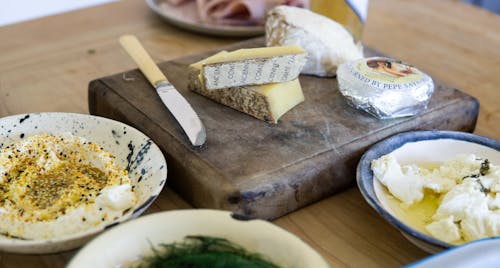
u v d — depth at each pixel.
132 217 0.57
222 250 0.53
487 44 1.12
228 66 0.75
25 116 0.72
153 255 0.52
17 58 1.00
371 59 0.82
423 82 0.76
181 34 1.12
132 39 0.89
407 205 0.65
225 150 0.68
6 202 0.61
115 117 0.79
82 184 0.64
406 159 0.71
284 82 0.76
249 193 0.62
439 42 1.12
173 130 0.72
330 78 0.87
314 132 0.73
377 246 0.63
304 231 0.65
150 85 0.82
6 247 0.53
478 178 0.65
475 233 0.59
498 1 1.86
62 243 0.53
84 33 1.10
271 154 0.68
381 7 1.27
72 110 0.86
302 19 0.88
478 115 0.88
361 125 0.75
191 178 0.66
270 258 0.52
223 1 1.13
